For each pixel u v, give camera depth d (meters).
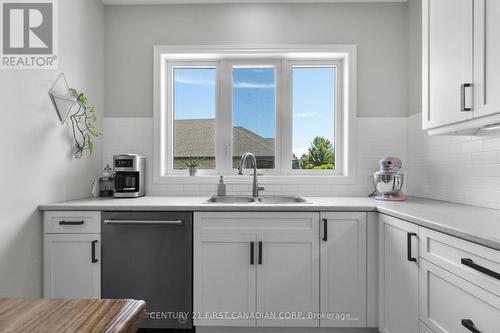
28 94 1.92
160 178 2.73
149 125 2.76
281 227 2.02
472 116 1.40
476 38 1.36
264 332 2.09
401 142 2.69
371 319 2.01
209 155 2.88
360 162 2.70
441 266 1.33
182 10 2.75
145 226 2.04
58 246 2.04
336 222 2.02
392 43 2.70
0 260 1.72
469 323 1.14
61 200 2.23
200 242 2.03
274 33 2.71
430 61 1.75
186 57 2.82
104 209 2.03
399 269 1.71
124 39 2.77
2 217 1.73
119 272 2.04
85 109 2.42
